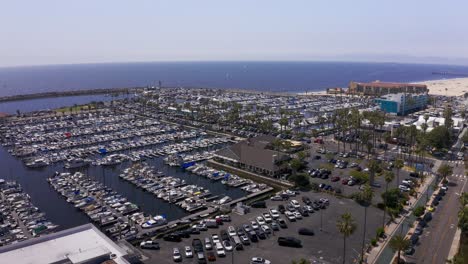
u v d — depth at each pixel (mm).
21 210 141375
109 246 93125
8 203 148625
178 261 103188
